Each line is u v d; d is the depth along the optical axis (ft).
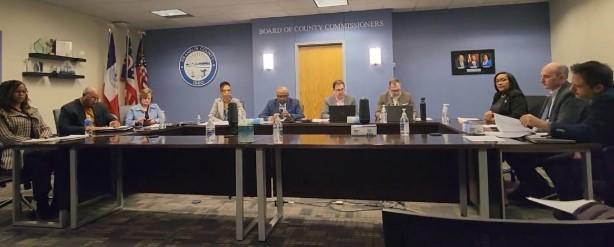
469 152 8.00
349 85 19.43
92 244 7.70
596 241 1.69
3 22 14.61
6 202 10.48
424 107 13.79
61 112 11.51
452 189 8.45
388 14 18.98
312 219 9.04
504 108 11.15
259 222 7.68
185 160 10.02
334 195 9.07
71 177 8.55
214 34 21.91
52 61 16.78
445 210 9.54
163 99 22.62
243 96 21.68
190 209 10.11
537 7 18.67
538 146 6.32
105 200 10.66
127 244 7.66
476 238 1.80
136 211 10.00
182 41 22.27
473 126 8.93
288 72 20.08
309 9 18.67
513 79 11.39
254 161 9.30
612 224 1.69
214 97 22.06
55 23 16.98
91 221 9.14
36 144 8.34
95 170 9.95
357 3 17.90
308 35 19.79
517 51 18.90
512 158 9.35
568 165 7.88
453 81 19.65
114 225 8.88
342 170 9.01
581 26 15.03
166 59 22.48
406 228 1.94
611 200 6.59
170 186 10.14
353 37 19.34
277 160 9.06
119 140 8.54
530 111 11.62
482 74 19.31
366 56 19.25
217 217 9.37
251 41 21.48
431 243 1.87
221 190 9.80
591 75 7.04
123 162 10.41
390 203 10.14
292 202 10.51
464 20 19.39
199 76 22.17
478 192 7.06
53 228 8.69
